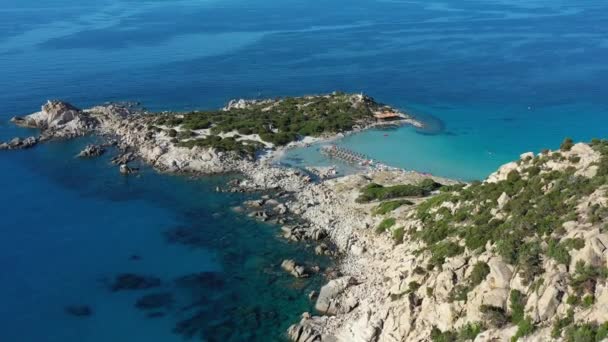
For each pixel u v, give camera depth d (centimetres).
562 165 6912
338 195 11269
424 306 6112
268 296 8275
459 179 12394
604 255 4988
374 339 6488
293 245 9712
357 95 18075
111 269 9106
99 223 10662
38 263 9288
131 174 12988
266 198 11544
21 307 8144
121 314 7950
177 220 10750
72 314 7975
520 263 5572
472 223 6944
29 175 12975
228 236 10094
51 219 10831
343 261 9119
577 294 4947
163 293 8438
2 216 10938
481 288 5684
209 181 12562
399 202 10044
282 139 14638
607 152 6619
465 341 5497
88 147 14312
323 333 7119
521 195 6631
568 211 5841
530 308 5203
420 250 7331
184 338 7425
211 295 8350
